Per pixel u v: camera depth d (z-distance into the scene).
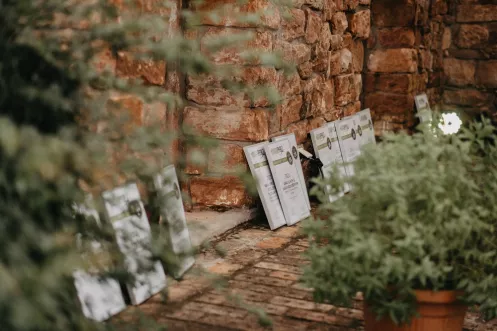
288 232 5.07
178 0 4.93
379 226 2.69
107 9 2.18
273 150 5.32
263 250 4.59
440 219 2.64
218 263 4.25
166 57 2.21
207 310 3.48
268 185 5.22
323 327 3.32
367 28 7.46
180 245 2.50
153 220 2.39
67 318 1.84
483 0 9.23
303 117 6.08
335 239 2.73
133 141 2.15
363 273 2.65
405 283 2.68
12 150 1.50
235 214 5.18
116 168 2.14
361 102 8.29
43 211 1.85
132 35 2.34
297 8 5.71
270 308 3.55
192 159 2.38
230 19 4.99
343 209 2.76
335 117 6.84
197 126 5.24
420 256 2.62
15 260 1.51
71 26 2.20
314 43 6.14
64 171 1.87
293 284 3.93
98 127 2.23
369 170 2.76
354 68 7.40
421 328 2.83
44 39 2.10
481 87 9.37
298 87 5.85
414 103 8.32
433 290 2.74
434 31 8.99
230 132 5.22
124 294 3.56
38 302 1.46
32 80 2.08
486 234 2.79
